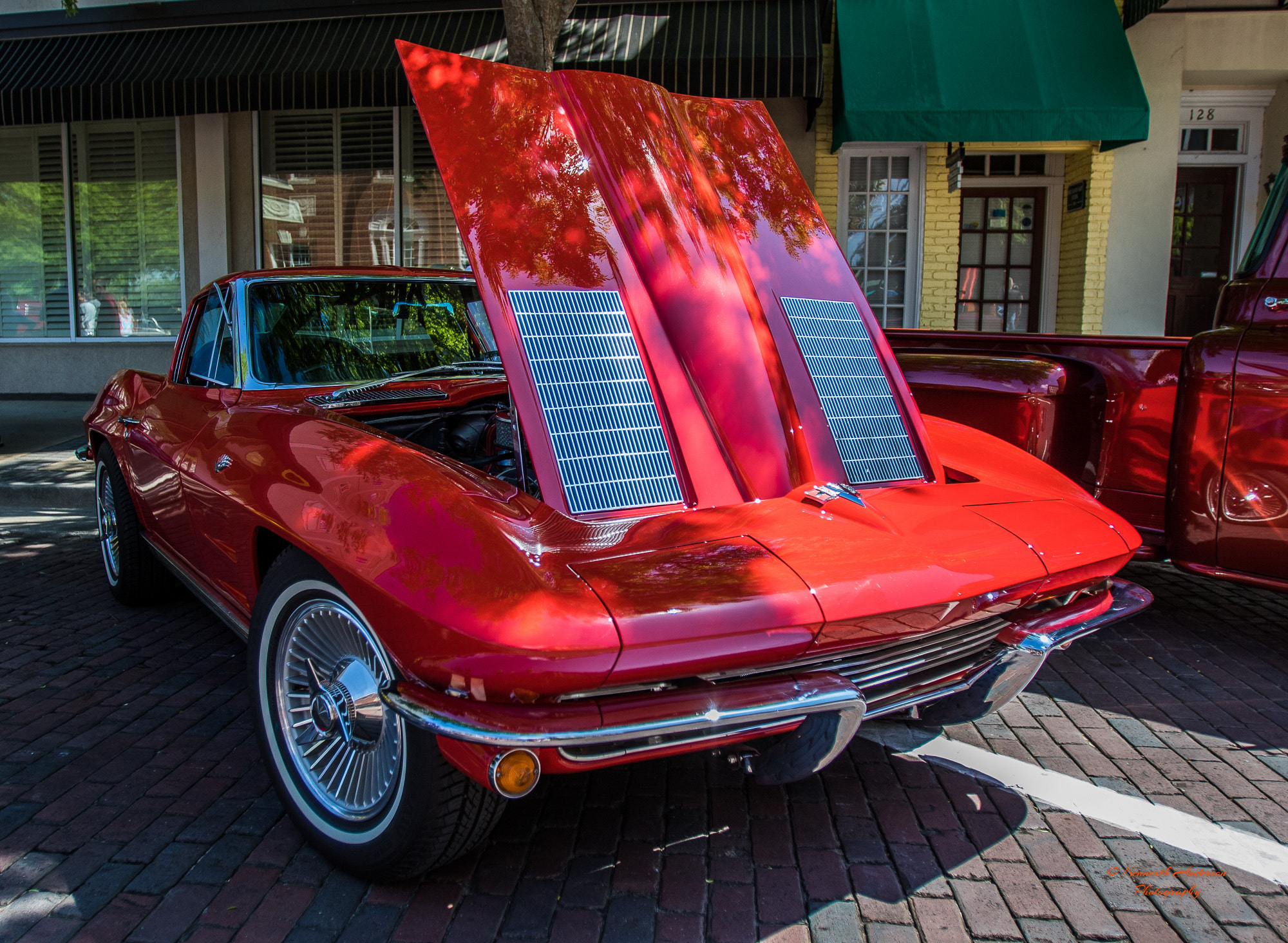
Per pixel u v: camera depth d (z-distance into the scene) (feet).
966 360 12.59
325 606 6.72
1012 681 7.30
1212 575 11.41
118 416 12.34
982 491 8.09
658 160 8.27
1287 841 7.61
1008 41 27.81
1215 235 33.71
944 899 6.77
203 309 11.66
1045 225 33.19
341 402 9.29
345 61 28.63
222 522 8.04
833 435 7.84
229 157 34.19
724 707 5.66
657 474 6.91
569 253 7.40
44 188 36.09
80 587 14.65
